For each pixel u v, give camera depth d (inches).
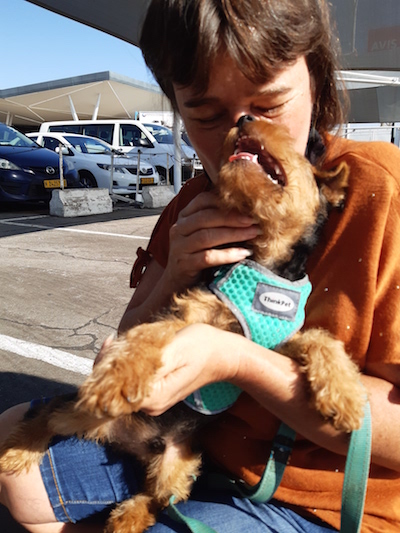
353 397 45.4
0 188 356.5
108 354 46.0
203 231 57.6
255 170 53.3
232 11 45.1
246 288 57.7
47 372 118.2
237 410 54.7
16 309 157.9
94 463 61.5
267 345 56.0
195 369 44.6
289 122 53.8
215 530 48.3
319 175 57.4
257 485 49.6
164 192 427.2
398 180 49.8
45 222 330.3
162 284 65.8
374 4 170.6
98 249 241.9
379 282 47.2
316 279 54.0
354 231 49.5
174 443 61.5
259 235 58.3
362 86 313.0
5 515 79.7
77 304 162.9
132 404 42.5
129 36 166.7
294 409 48.0
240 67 47.2
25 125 906.1
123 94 668.1
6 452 59.2
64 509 59.4
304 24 48.5
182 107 56.8
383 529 46.6
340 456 50.5
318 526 49.4
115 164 447.5
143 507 59.9
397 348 46.5
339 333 49.4
